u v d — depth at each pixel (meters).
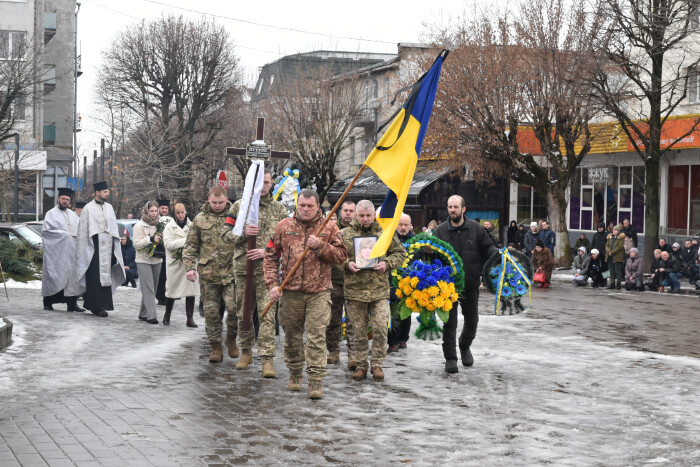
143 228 14.25
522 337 13.66
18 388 8.49
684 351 12.67
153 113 51.84
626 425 7.53
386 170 9.12
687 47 31.56
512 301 10.51
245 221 9.64
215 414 7.55
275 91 46.41
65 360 10.20
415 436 6.94
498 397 8.62
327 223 8.62
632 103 34.28
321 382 8.39
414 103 9.19
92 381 8.92
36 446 6.32
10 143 42.84
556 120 32.53
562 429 7.30
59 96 63.72
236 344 10.75
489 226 23.38
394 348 11.73
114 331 12.93
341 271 10.37
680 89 30.86
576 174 40.31
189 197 53.31
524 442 6.82
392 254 9.51
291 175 17.03
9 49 38.12
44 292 15.73
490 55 32.41
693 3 25.77
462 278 10.12
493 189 40.88
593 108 30.66
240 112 53.38
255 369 9.91
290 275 8.44
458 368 10.35
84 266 14.98
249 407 7.88
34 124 47.69
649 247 29.73
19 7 49.09
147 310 14.20
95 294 15.00
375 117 50.66
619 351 12.34
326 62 46.94
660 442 6.94
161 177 50.81
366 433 7.00
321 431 7.03
